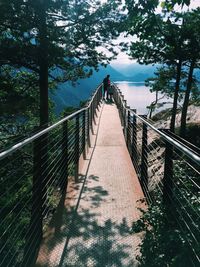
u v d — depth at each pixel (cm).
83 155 970
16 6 1471
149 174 757
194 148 351
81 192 673
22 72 1914
